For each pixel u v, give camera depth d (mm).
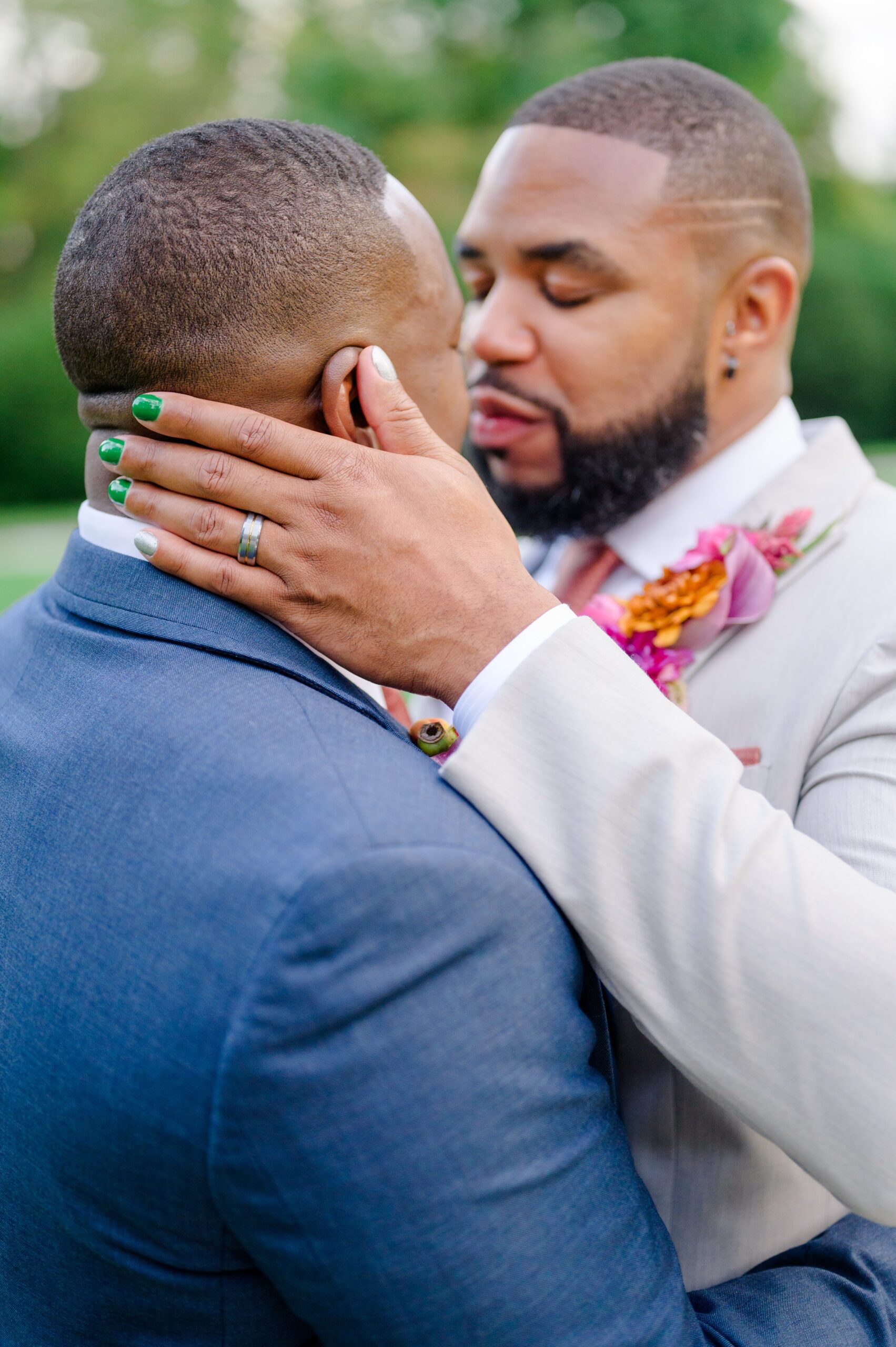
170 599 842
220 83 17250
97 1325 771
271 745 752
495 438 1322
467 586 831
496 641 830
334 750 760
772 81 16453
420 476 835
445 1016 691
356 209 849
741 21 15820
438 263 930
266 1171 667
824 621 1115
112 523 883
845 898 787
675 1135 1013
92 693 830
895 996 763
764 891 777
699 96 1251
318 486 813
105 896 733
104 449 837
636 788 790
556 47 15383
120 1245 730
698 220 1234
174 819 732
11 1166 775
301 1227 676
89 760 787
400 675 841
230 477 810
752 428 1346
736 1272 1023
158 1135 683
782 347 1333
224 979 668
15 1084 756
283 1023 653
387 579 822
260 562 825
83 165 17047
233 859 698
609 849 783
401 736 864
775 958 765
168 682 804
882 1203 774
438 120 16000
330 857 674
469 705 833
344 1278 681
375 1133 669
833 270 18141
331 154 857
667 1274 778
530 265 1265
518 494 1345
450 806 775
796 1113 773
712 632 1142
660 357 1266
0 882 804
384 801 729
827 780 1037
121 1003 703
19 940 771
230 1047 655
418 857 693
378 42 16547
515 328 1275
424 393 935
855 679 1062
